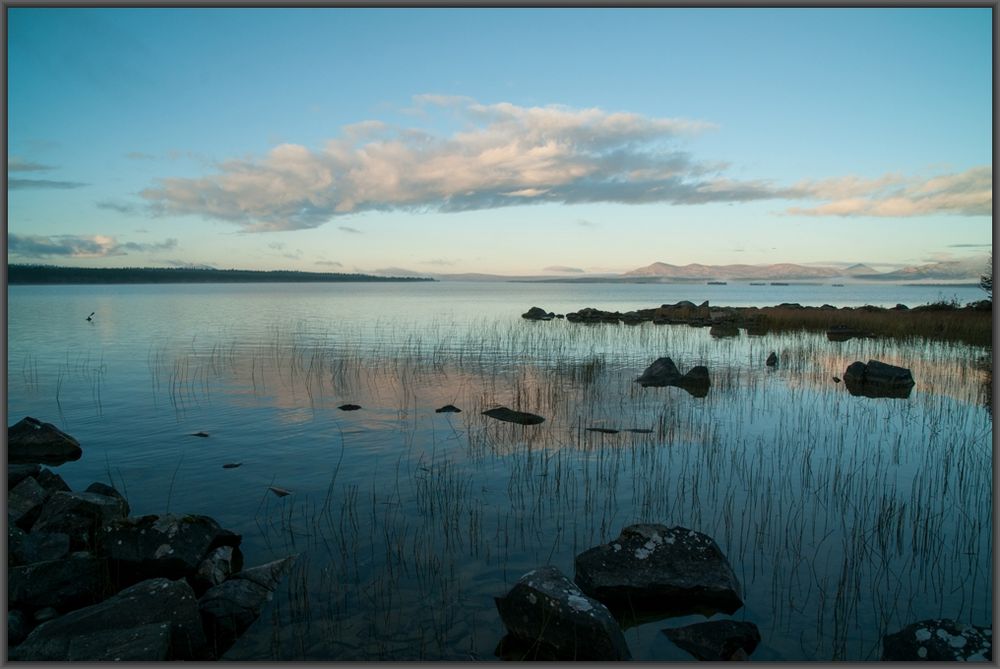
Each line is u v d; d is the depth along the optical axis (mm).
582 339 36281
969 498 10484
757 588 7590
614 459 12797
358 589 7598
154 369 24453
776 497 10562
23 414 17000
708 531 9172
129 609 6387
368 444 13992
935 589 7523
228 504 10391
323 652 6375
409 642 6535
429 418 16531
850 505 10188
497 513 9906
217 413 17109
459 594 7469
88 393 19844
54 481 10688
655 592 7371
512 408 17656
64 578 7512
